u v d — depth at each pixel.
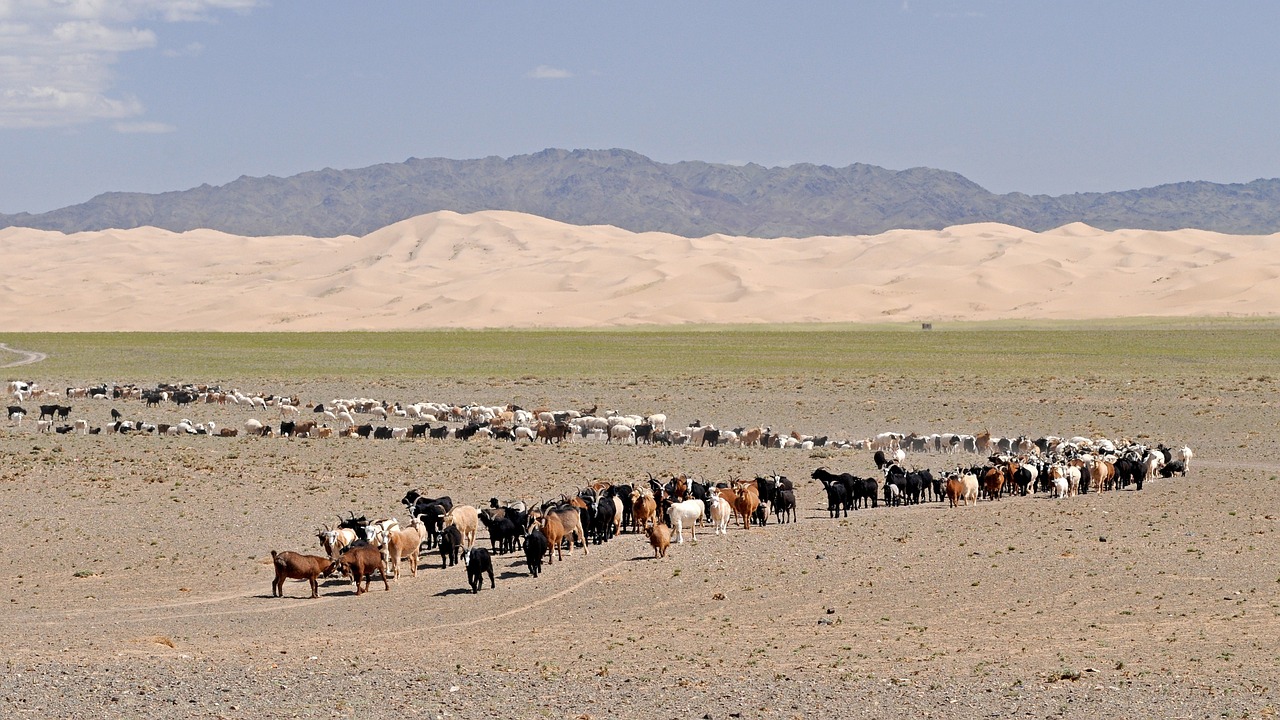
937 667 20.59
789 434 61.00
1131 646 21.97
